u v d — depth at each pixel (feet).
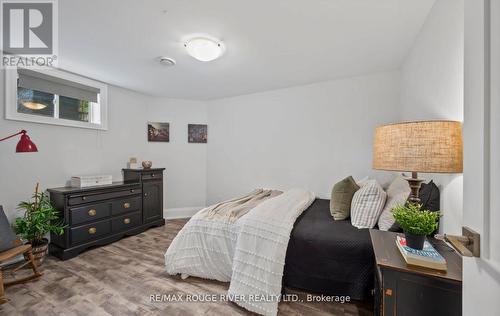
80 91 9.48
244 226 5.85
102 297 5.68
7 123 7.41
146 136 12.46
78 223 8.08
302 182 10.94
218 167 13.39
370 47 7.06
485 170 1.85
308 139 10.77
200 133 13.60
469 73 2.07
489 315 1.77
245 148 12.52
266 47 7.04
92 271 6.95
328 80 10.16
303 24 5.81
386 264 3.17
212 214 6.75
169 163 13.05
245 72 9.18
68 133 9.10
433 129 3.59
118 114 11.07
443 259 3.03
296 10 5.25
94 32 6.19
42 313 5.12
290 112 11.21
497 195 1.72
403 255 3.36
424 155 3.62
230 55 7.61
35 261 6.91
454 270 3.00
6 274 6.66
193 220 6.73
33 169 8.04
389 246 3.79
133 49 7.17
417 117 6.52
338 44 6.86
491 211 1.78
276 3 5.01
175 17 5.51
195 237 6.49
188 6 5.10
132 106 11.75
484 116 1.85
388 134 3.99
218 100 13.32
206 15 5.43
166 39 6.57
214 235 6.31
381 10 5.27
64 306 5.34
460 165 3.53
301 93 10.90
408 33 6.24
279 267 5.21
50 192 8.19
